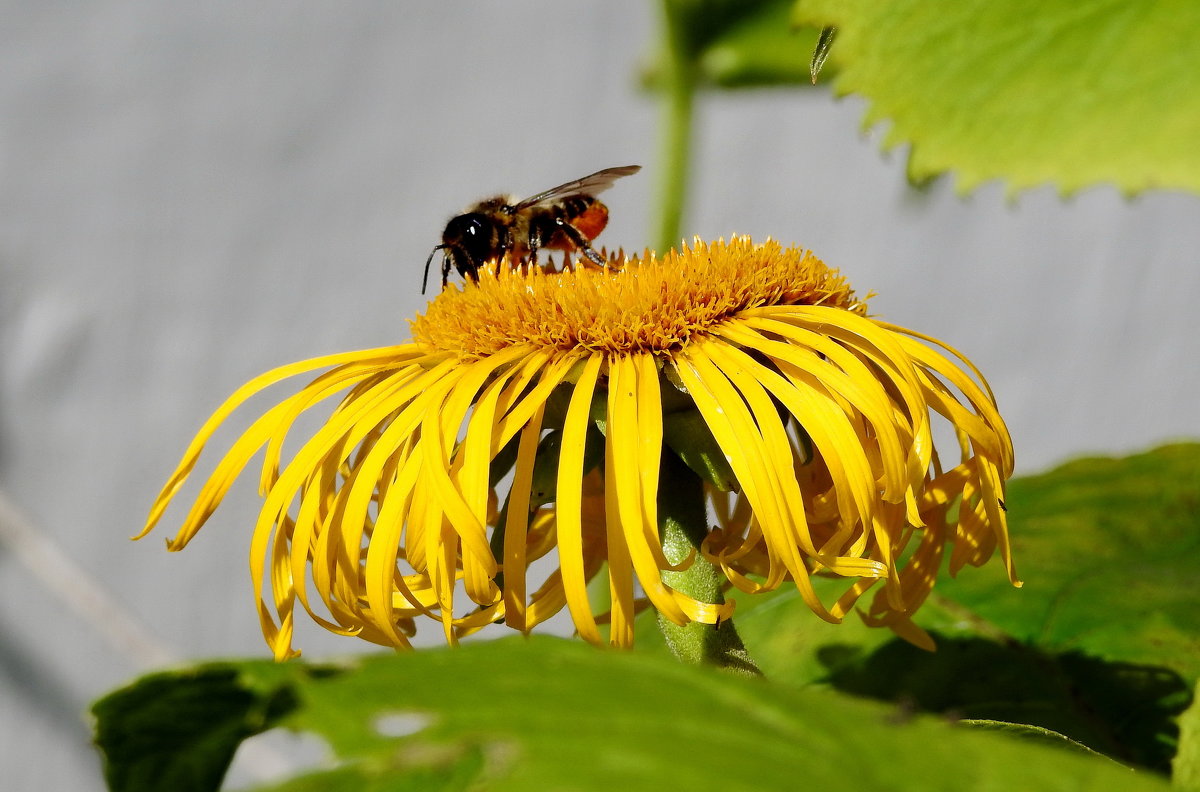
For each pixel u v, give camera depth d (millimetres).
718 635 253
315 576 253
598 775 126
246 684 173
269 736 363
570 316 253
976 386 254
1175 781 248
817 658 270
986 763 142
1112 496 273
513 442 254
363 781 165
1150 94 152
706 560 253
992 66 164
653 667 153
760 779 129
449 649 158
